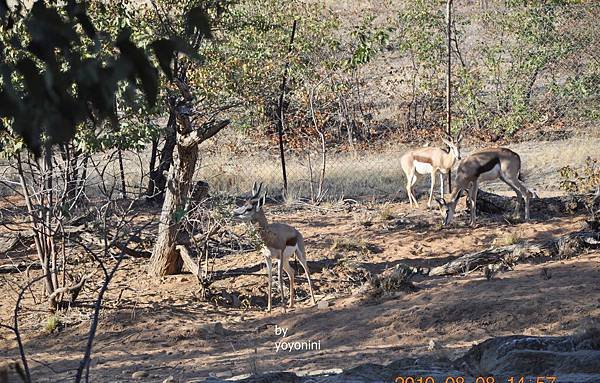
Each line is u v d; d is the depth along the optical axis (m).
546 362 5.82
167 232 14.35
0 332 11.99
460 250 16.08
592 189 19.53
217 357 10.03
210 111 16.41
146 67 2.77
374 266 15.16
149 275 14.66
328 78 22.83
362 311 11.59
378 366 6.51
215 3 12.76
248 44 17.38
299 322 11.60
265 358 9.62
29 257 15.95
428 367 6.43
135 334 11.49
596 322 9.51
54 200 13.39
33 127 2.73
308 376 7.66
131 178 22.06
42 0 2.72
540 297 10.74
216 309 12.98
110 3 13.07
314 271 14.96
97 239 14.13
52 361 10.34
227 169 23.25
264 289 14.13
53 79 2.70
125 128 11.95
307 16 20.62
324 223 18.67
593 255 13.57
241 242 15.41
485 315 10.33
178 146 13.76
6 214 17.56
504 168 18.27
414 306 11.13
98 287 13.94
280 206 20.58
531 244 14.32
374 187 22.78
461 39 29.42
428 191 22.34
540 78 28.66
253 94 17.78
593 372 5.48
